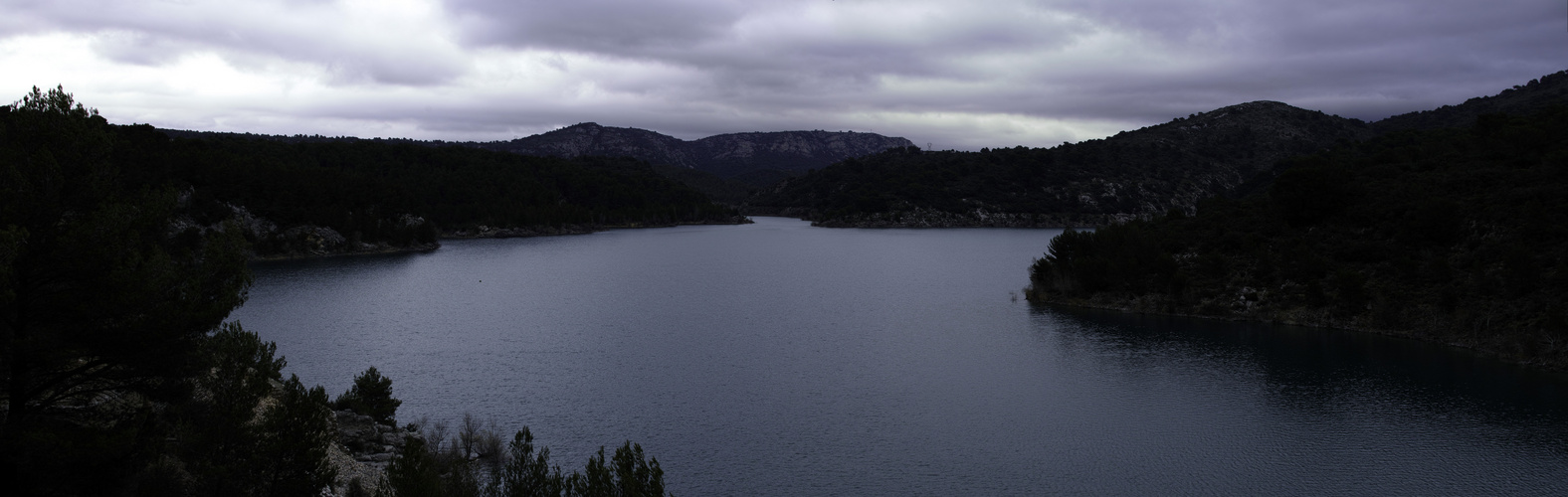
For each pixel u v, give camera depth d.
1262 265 110.44
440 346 92.31
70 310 29.31
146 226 32.50
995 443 60.16
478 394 71.94
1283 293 105.62
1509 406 66.19
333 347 90.81
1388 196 120.44
